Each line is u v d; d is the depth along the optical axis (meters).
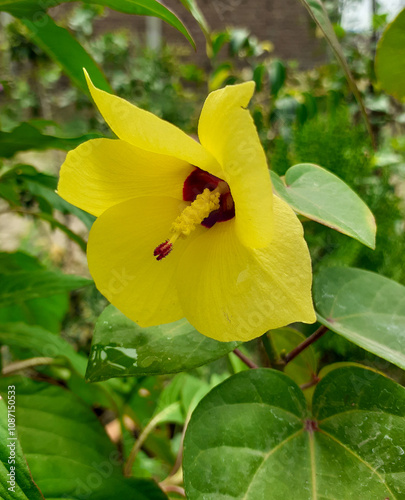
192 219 0.14
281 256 0.13
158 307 0.15
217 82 0.62
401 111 0.59
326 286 0.20
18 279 0.23
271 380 0.17
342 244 0.38
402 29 0.19
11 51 0.68
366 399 0.16
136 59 0.80
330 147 0.42
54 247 0.62
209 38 0.18
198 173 0.16
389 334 0.18
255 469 0.15
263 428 0.16
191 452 0.15
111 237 0.15
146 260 0.15
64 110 0.85
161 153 0.13
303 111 0.50
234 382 0.16
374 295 0.20
